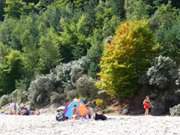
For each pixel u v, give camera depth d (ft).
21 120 142.20
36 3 493.36
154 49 223.71
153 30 283.79
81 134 94.12
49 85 247.70
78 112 136.26
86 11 377.50
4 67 297.74
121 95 215.31
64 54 314.96
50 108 236.02
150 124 107.86
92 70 251.60
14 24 388.78
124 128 101.19
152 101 207.10
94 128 104.32
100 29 329.52
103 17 356.79
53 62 291.38
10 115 187.52
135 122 115.85
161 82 209.46
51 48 294.25
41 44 299.79
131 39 216.95
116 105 216.54
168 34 251.39
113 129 100.17
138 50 216.74
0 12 493.36
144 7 342.44
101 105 218.79
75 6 423.23
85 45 317.01
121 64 214.07
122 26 224.33
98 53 262.67
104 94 225.76
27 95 255.50
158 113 201.46
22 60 300.61
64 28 344.28
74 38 323.78
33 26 368.48
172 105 205.16
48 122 127.85
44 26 366.84
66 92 240.53
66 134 95.09
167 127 98.94
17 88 276.62
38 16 405.18
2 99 264.11
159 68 212.02
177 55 242.58
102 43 278.67
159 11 319.88
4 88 296.10
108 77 216.13
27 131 104.17
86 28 345.92
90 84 229.86
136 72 215.92
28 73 294.46
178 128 96.73
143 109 205.98
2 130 109.50
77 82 232.94
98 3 398.62
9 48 336.08
